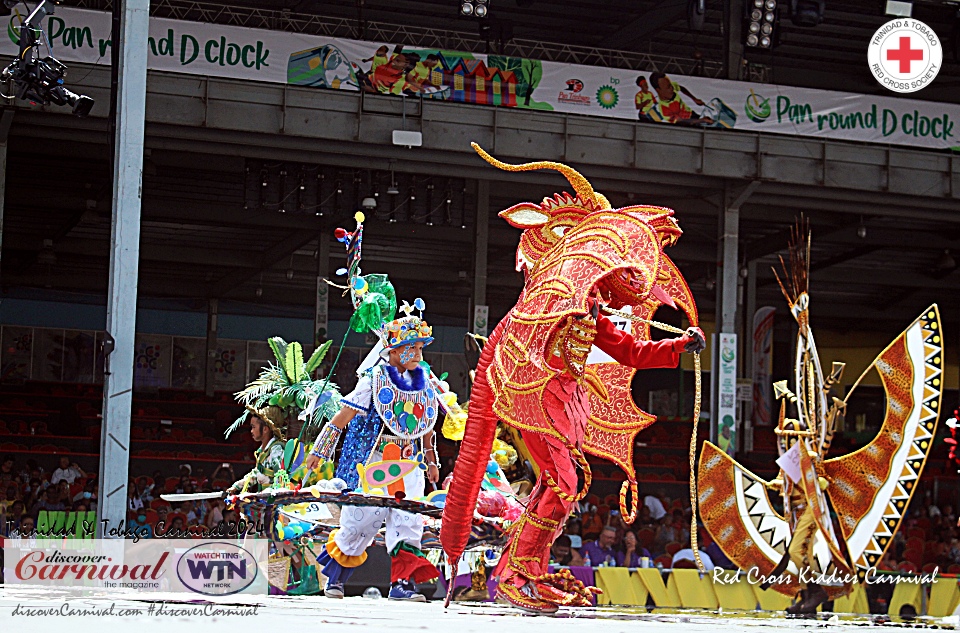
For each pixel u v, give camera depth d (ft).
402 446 21.62
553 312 15.93
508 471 26.27
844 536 30.12
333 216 88.12
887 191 70.69
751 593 37.37
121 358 35.60
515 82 65.82
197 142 63.46
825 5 77.20
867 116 69.21
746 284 112.68
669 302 16.75
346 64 63.57
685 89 67.56
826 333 132.87
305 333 131.23
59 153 72.74
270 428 26.55
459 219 81.76
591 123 67.62
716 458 32.01
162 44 60.44
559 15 83.82
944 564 70.49
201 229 101.76
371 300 21.94
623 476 96.53
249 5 80.12
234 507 21.31
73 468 81.92
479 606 18.61
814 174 70.03
